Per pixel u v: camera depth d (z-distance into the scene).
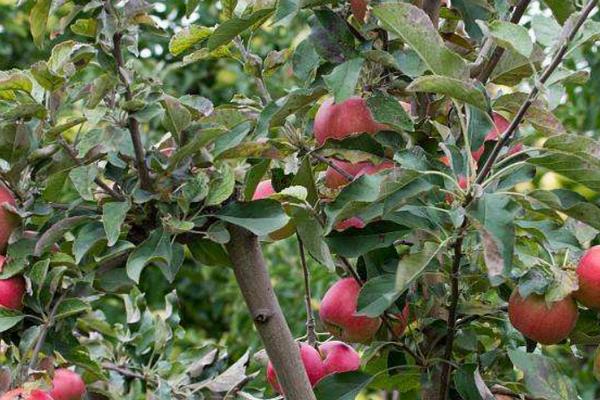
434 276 1.88
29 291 1.80
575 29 1.64
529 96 1.64
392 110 1.79
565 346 1.97
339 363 1.88
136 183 1.76
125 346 2.20
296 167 1.92
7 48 4.74
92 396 2.08
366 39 1.83
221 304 4.42
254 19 1.79
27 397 1.67
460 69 1.66
